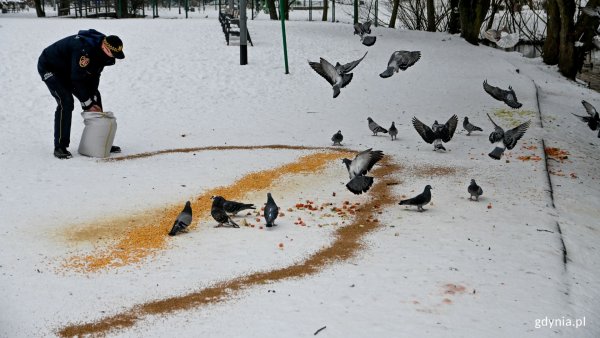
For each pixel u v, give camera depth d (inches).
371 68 928.9
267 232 344.8
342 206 392.8
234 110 708.0
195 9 2498.8
